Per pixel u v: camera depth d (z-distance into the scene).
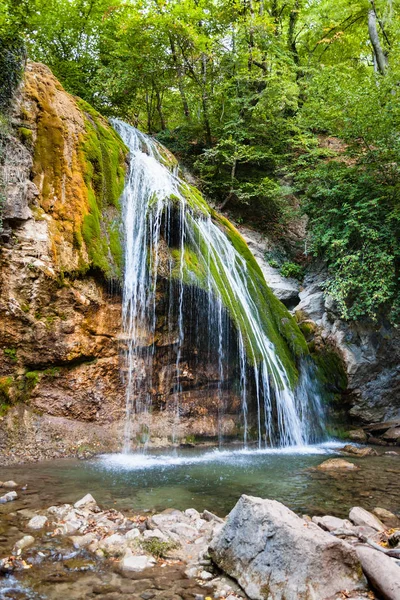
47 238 7.48
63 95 8.87
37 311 7.26
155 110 17.12
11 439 6.75
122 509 4.67
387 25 16.47
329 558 2.94
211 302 8.77
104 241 8.22
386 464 7.25
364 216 10.62
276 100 14.03
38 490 5.18
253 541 3.24
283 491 5.56
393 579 2.85
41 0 12.30
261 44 14.71
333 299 10.80
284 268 13.09
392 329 10.41
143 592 3.10
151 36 13.43
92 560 3.54
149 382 8.27
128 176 9.45
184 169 14.22
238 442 8.73
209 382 8.81
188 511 4.56
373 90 10.81
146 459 7.10
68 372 7.52
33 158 7.86
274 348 9.63
